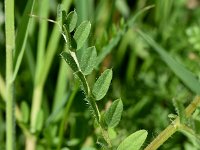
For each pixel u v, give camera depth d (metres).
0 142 0.37
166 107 0.35
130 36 0.41
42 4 0.33
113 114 0.20
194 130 0.19
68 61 0.19
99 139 0.20
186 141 0.30
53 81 0.41
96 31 0.41
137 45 0.41
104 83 0.20
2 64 0.41
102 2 0.42
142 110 0.35
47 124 0.33
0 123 0.37
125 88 0.37
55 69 0.41
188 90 0.34
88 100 0.20
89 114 0.34
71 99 0.31
